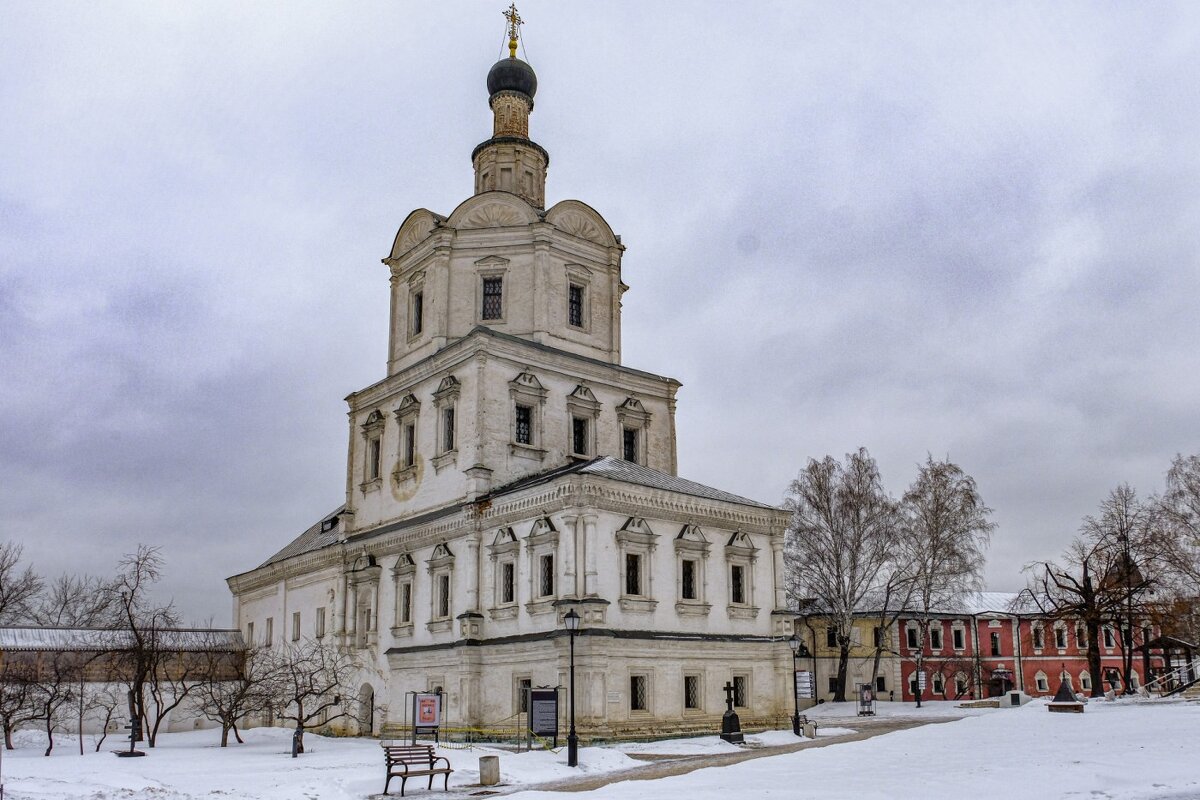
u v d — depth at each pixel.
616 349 54.34
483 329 47.66
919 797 20.44
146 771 31.73
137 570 50.81
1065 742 29.23
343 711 50.16
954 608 70.56
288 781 28.81
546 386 49.91
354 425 56.75
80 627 61.50
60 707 53.41
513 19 60.84
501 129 58.94
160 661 56.69
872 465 67.94
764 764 28.14
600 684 38.53
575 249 53.81
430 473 49.81
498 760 29.61
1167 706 41.00
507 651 42.41
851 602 66.06
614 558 40.91
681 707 41.25
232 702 50.72
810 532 66.75
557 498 41.34
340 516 57.12
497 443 47.25
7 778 29.67
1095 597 59.62
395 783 29.12
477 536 45.47
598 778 29.00
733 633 44.38
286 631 60.19
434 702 36.09
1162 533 57.75
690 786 23.86
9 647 54.84
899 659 77.50
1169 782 21.06
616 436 52.47
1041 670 84.56
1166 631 56.59
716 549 44.88
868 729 44.03
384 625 50.69
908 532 67.56
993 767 24.55
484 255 52.56
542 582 42.00
